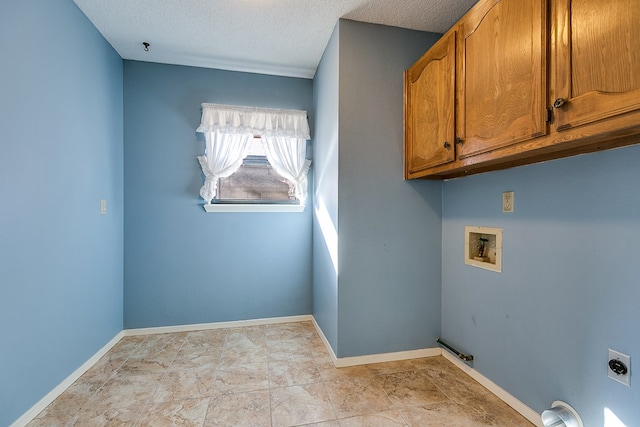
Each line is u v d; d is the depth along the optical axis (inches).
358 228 78.4
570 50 37.7
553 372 52.2
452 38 61.1
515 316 60.0
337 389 66.6
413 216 81.9
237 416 57.8
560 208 51.3
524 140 44.6
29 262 57.9
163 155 101.6
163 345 90.6
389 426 54.9
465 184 74.8
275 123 106.5
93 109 80.9
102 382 70.1
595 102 34.9
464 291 75.0
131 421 56.6
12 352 53.9
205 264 104.7
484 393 65.2
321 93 97.4
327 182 88.0
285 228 110.9
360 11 74.7
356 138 78.3
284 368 76.1
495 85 50.1
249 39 87.4
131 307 98.9
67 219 69.4
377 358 79.2
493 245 67.7
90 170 79.4
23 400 56.0
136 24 80.4
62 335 67.1
